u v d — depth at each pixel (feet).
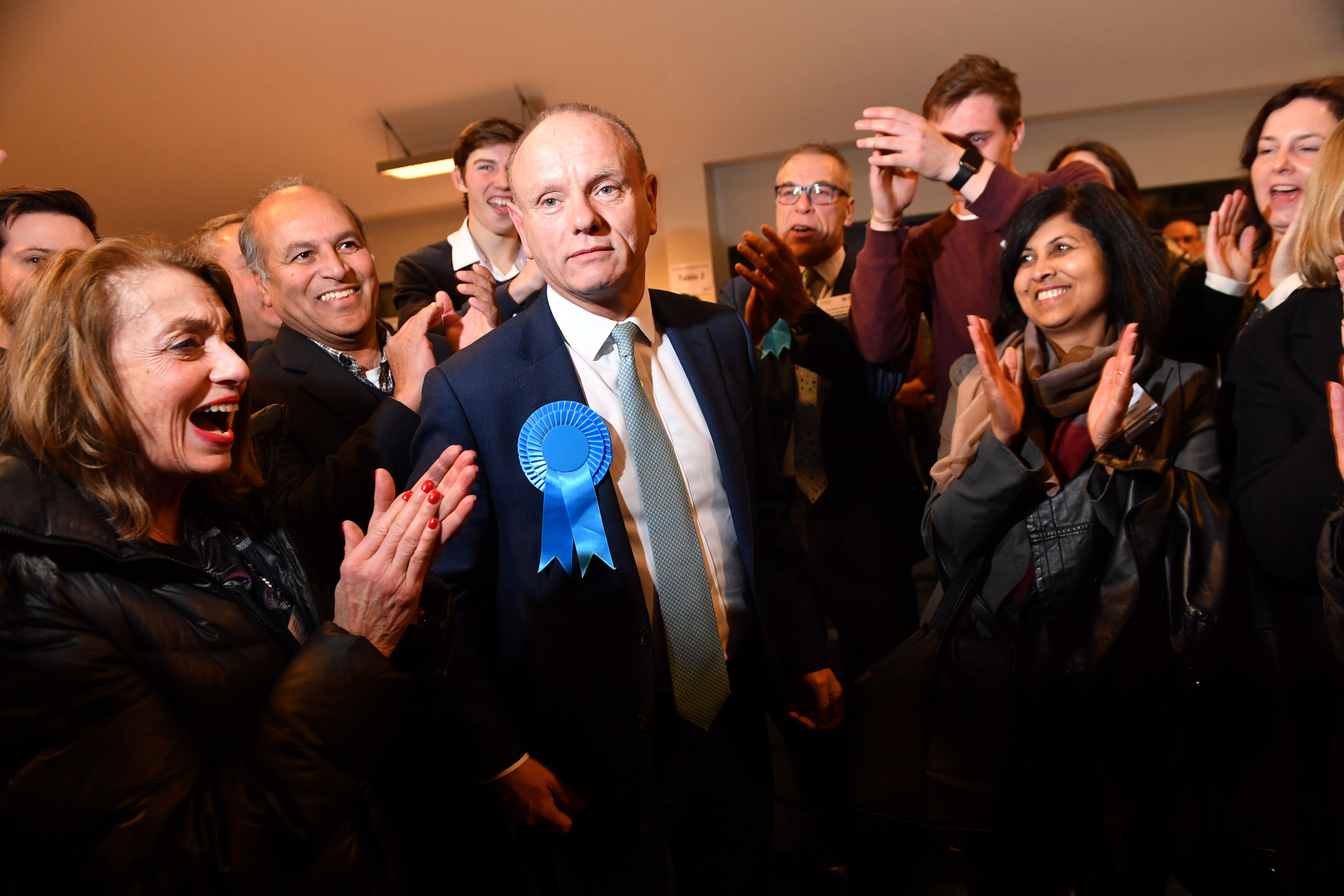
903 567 6.62
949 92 6.76
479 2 15.31
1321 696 4.26
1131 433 4.58
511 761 3.87
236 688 2.91
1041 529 4.58
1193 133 17.79
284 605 3.36
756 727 4.45
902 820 4.56
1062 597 4.52
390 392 5.63
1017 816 4.47
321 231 5.31
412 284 8.42
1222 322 5.91
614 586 3.90
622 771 3.92
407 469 4.64
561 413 3.92
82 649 2.50
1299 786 4.20
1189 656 4.29
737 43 16.15
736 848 4.35
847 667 6.59
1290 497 4.11
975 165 5.72
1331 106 5.87
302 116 17.67
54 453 2.73
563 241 3.91
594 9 15.46
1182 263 7.56
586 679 3.93
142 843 2.47
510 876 4.30
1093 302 4.93
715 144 18.52
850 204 8.05
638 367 4.25
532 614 3.94
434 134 18.29
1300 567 4.14
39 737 2.44
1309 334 4.46
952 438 4.99
